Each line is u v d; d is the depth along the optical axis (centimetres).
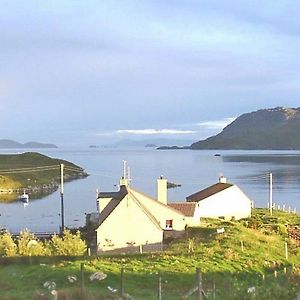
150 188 13188
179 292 3164
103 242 5259
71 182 16250
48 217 9294
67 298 2730
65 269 3578
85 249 4597
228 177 16375
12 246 4300
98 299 2742
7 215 9581
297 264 4350
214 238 5044
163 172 19488
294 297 2291
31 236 4959
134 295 3014
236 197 7512
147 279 3459
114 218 5294
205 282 3456
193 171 19800
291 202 10519
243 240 4900
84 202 11444
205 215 7388
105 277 3397
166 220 5934
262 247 4750
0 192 13538
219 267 3872
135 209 5316
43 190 14138
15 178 15388
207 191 7894
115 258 4238
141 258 4184
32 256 4222
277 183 14312
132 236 5294
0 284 3328
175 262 3916
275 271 3762
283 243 5147
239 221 6912
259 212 8188
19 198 12025
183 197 11569
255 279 3716
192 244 4728
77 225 8181
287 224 6681
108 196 6272
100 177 17812
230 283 3334
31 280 3425
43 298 2733
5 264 4091
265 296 2311
